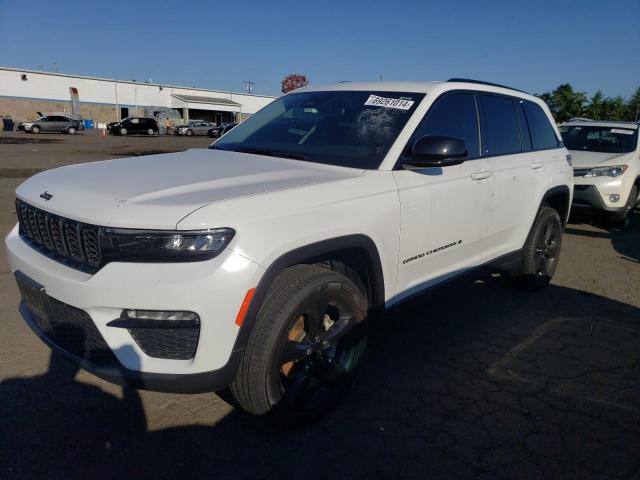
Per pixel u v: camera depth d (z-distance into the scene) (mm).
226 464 2549
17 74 53125
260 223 2375
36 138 31797
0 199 8977
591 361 3793
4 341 3650
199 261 2234
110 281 2246
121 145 27578
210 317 2240
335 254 2883
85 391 3105
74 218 2418
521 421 3023
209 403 3045
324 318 2830
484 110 4141
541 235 4949
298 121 3824
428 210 3309
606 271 6172
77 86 56531
